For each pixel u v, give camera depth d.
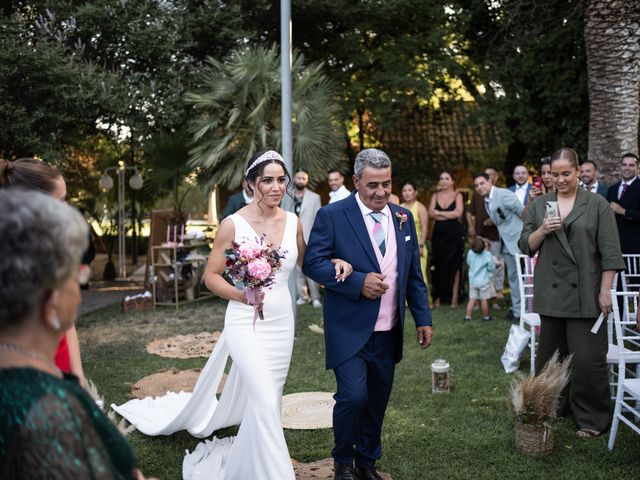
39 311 1.17
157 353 6.54
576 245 4.07
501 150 16.59
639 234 7.15
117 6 10.39
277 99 9.90
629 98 8.84
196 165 10.03
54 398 1.11
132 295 10.11
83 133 10.97
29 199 1.15
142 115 10.23
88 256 4.19
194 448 4.05
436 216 8.92
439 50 13.32
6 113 8.74
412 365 5.87
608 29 8.71
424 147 16.00
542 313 4.24
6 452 1.07
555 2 11.88
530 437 3.80
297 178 8.38
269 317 3.32
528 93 12.82
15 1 10.06
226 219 3.46
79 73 9.62
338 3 12.05
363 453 3.49
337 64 13.51
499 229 7.69
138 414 4.54
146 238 18.70
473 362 5.93
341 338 3.28
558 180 4.13
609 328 4.54
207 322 8.20
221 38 11.38
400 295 3.34
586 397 4.13
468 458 3.80
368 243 3.31
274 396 3.12
